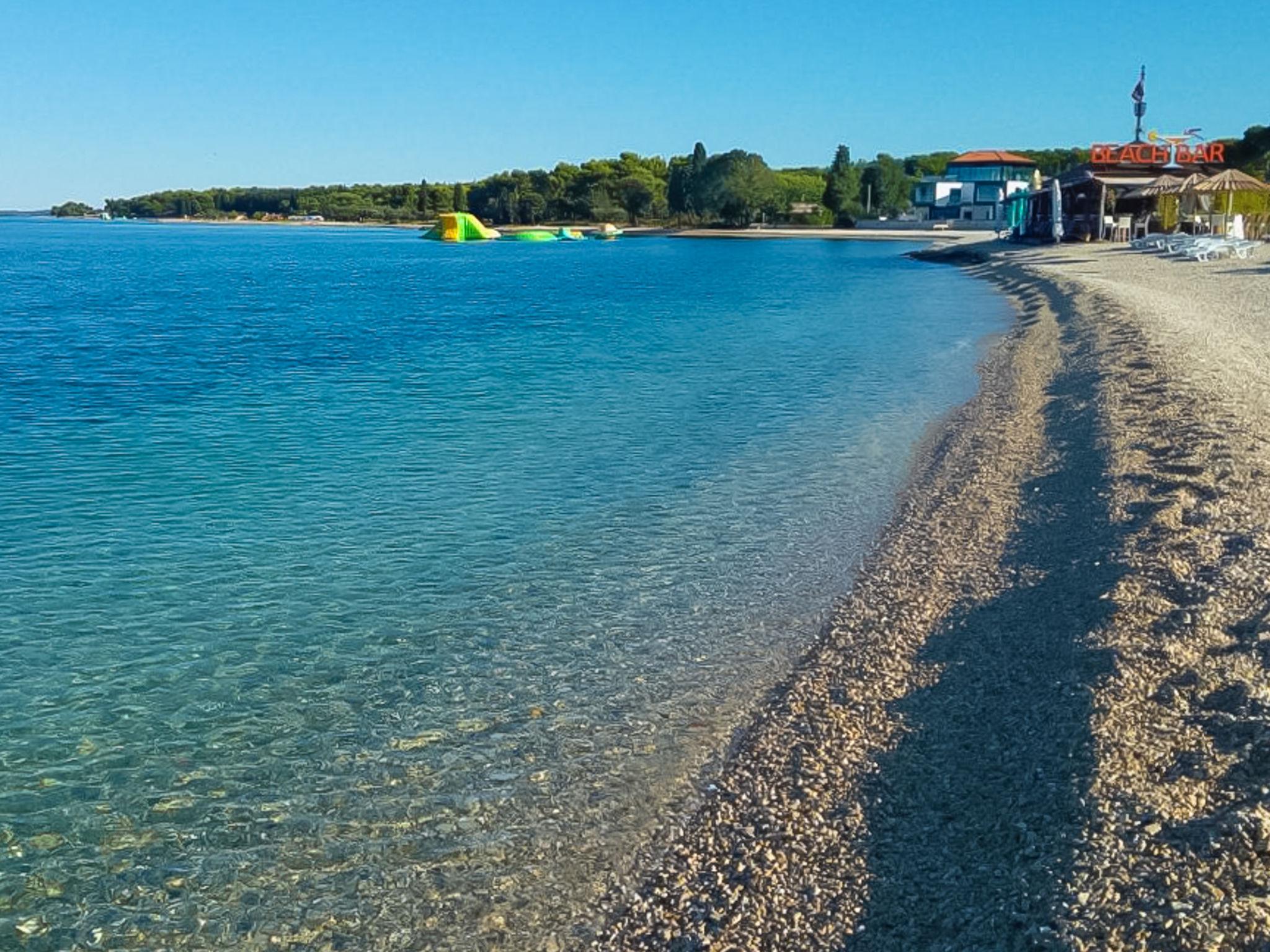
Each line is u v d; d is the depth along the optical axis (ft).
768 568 38.42
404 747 26.40
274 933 19.89
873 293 155.94
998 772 22.40
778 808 22.58
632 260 276.00
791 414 66.03
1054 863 18.26
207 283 202.28
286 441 60.90
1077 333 84.89
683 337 108.68
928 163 566.36
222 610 35.42
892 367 83.71
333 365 91.97
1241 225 163.22
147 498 48.98
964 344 94.79
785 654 31.04
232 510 46.83
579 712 28.02
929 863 19.76
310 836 22.80
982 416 61.05
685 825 22.62
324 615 34.96
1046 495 42.86
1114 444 46.65
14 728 27.73
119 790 24.79
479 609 35.32
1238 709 22.04
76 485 51.31
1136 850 17.89
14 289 184.24
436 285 192.13
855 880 19.62
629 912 19.97
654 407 69.72
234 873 21.66
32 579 38.37
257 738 27.07
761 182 447.42
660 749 25.93
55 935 19.97
